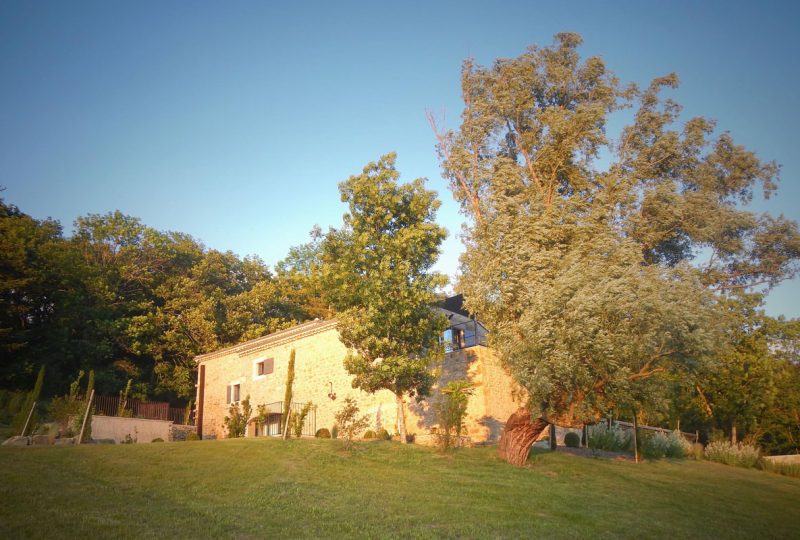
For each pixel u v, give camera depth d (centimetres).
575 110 2727
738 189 3030
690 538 1270
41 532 958
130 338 4194
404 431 2077
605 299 1578
